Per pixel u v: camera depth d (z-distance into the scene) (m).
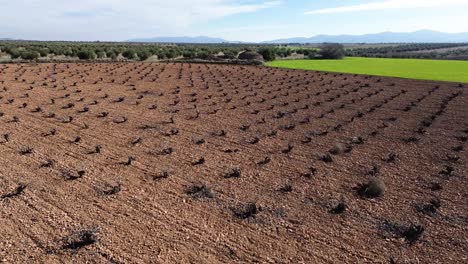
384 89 39.81
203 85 39.34
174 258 9.49
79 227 10.77
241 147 18.66
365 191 13.54
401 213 12.08
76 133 20.22
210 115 25.55
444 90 39.56
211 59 73.81
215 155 17.34
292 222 11.45
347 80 47.16
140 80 41.50
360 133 21.78
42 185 13.52
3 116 23.19
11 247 9.72
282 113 26.31
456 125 24.06
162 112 25.98
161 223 11.16
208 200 12.74
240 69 58.12
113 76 43.97
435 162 16.95
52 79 39.06
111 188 13.45
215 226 11.10
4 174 14.34
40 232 10.45
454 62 85.75
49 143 18.39
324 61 85.62
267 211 12.07
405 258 9.77
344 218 11.73
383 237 10.73
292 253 9.88
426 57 123.19
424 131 21.83
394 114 27.16
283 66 69.06
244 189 13.66
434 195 13.44
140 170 15.25
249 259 9.57
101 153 17.14
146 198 12.78
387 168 16.08
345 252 9.98
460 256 9.89
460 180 14.85
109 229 10.73
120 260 9.32
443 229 11.18
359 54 139.12
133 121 23.14
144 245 10.02
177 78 44.50
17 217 11.23
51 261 9.21
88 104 27.61
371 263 9.54
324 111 27.72
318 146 19.09
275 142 19.62
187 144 18.89
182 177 14.66
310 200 12.91
